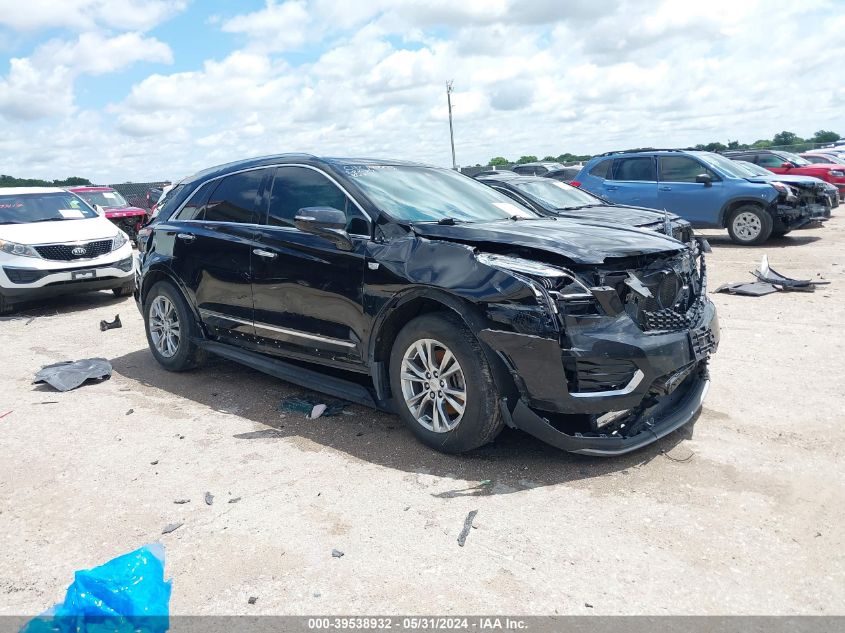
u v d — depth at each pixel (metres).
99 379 5.84
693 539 3.05
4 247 9.21
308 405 4.90
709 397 4.89
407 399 4.09
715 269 10.63
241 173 5.33
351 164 4.80
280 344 4.87
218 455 4.14
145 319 6.14
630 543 3.04
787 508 3.29
